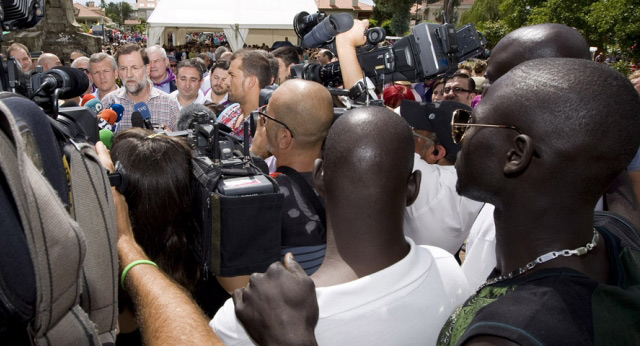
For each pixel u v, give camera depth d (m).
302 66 2.59
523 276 0.84
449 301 1.12
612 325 0.73
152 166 1.59
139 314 0.98
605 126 0.78
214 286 1.86
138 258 1.18
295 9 12.28
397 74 2.31
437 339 1.03
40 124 0.81
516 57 1.41
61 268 0.65
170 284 1.05
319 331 0.95
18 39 15.77
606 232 0.95
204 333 0.85
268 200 1.45
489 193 0.91
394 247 1.06
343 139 1.05
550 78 0.82
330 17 2.24
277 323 0.88
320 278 1.03
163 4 11.83
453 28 2.25
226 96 4.83
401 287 1.01
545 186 0.83
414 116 2.01
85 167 0.95
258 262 1.48
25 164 0.60
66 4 16.83
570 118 0.79
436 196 1.90
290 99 1.75
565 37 1.39
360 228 1.03
